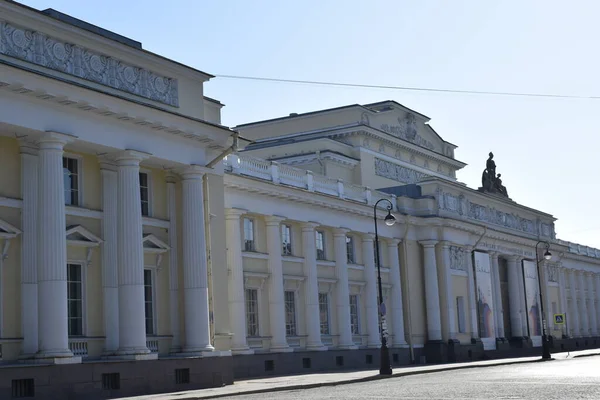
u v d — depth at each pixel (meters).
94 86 34.25
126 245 35.16
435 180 68.75
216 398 31.58
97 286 35.66
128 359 34.16
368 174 73.19
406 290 65.62
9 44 31.19
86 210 35.38
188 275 38.50
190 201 38.88
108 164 36.34
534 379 36.81
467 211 73.69
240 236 49.38
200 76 39.94
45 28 32.53
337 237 58.81
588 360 60.09
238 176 48.88
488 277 75.50
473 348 70.38
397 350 63.56
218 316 40.34
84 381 31.73
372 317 61.44
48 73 32.28
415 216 67.19
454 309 68.81
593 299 108.50
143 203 38.56
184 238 38.75
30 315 32.22
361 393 31.36
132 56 36.28
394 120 78.19
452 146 88.00
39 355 31.09
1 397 28.83
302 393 32.75
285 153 72.69
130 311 34.81
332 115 74.06
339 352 56.78
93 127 34.00
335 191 59.03
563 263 98.19
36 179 33.09
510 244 81.88
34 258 32.59
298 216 54.69
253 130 77.06
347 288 58.81
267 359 49.69
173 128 37.31
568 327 96.50
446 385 34.56
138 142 36.06
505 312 81.50
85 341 34.62
